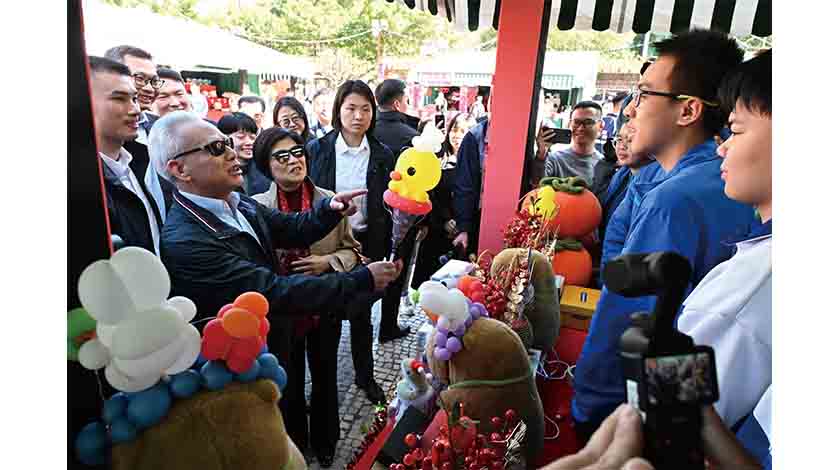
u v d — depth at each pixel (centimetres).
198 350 67
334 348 182
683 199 100
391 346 274
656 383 36
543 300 146
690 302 82
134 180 147
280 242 166
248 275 123
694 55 111
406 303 265
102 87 135
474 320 108
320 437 184
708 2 199
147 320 60
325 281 129
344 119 228
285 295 124
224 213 132
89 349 59
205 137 123
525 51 221
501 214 242
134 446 62
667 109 116
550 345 152
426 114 627
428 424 112
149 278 62
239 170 131
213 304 125
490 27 243
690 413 36
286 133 183
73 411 65
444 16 250
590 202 203
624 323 108
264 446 66
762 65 74
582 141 249
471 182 271
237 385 70
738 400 74
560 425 125
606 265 39
